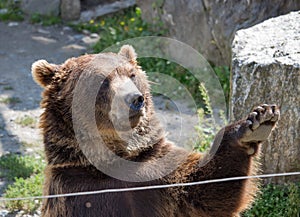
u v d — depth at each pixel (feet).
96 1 67.21
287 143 32.01
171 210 24.47
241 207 24.44
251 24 49.57
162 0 55.62
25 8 66.95
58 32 63.10
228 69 48.88
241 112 32.35
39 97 50.60
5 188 37.65
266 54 32.48
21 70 55.31
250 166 24.11
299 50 32.48
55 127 24.82
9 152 42.09
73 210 24.34
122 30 59.47
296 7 48.73
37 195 35.94
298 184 32.42
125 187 24.34
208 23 51.70
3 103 49.32
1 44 60.49
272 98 31.68
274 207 31.71
